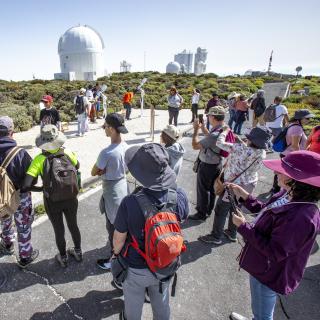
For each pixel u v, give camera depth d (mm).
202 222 4801
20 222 3379
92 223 4648
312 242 1984
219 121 4051
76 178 3203
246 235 1997
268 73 64562
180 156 3799
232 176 3631
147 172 1921
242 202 2693
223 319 2984
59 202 3211
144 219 1893
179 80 35250
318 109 19359
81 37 64812
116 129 3197
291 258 1995
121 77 38500
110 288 3320
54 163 3053
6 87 24938
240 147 3541
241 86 32469
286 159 1882
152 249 1830
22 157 3184
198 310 3082
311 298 3287
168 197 1966
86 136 10531
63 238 3479
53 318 2920
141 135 10977
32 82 32031
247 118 12055
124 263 2092
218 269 3709
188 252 4027
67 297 3178
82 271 3572
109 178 3279
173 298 3227
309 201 1817
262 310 2348
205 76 42219
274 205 2053
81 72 66750
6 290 3236
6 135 3154
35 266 3621
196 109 13141
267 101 23234
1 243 3863
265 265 2092
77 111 10375
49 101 7750
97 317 2945
